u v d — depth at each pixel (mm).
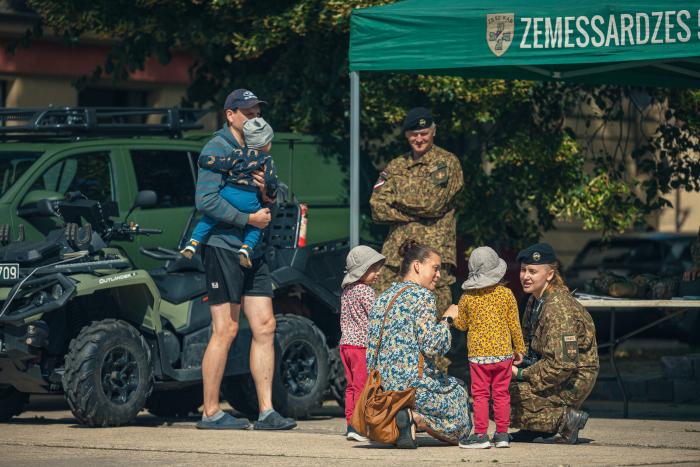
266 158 21234
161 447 18531
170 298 23328
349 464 16219
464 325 18516
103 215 22719
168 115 26828
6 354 21250
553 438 18953
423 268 18406
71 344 21516
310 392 24312
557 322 18625
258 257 21719
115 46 34438
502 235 32062
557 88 31984
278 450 17922
